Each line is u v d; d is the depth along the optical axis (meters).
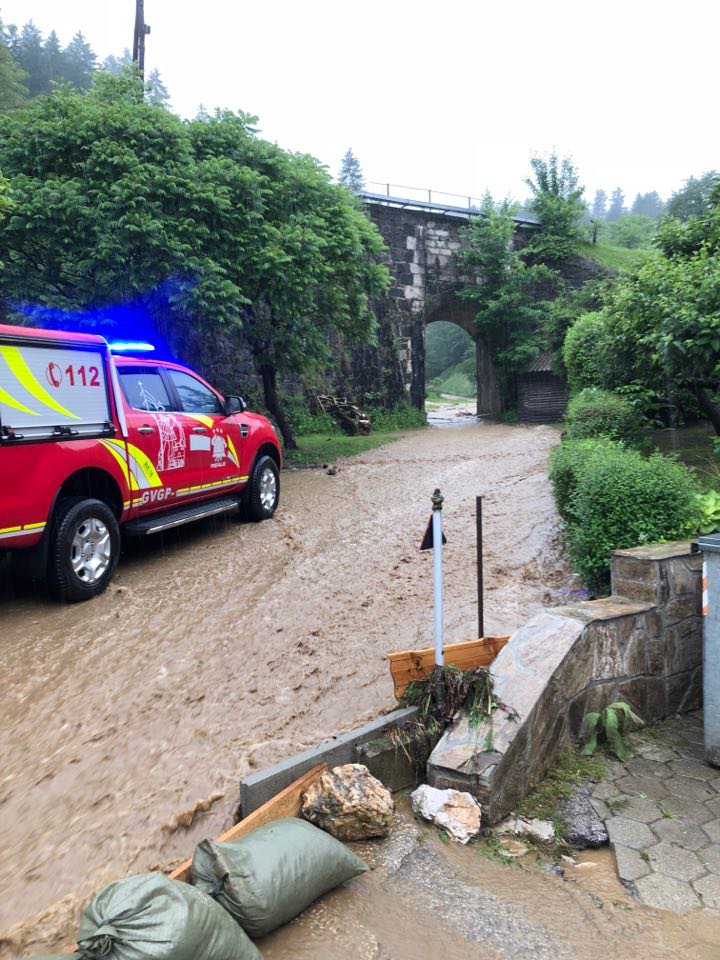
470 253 28.77
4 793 3.34
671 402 10.91
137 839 3.00
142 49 21.02
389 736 3.62
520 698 3.70
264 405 21.27
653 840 3.31
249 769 3.53
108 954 2.00
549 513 9.02
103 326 13.34
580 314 24.75
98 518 6.03
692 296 8.41
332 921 2.66
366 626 5.57
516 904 2.87
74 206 11.81
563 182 31.08
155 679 4.58
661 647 4.66
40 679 4.54
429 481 11.99
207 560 7.29
